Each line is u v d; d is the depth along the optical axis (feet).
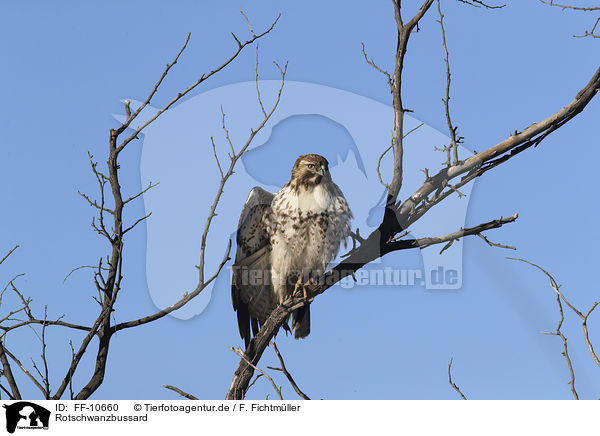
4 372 23.50
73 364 23.63
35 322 24.82
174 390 23.38
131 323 24.16
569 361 22.36
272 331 25.59
